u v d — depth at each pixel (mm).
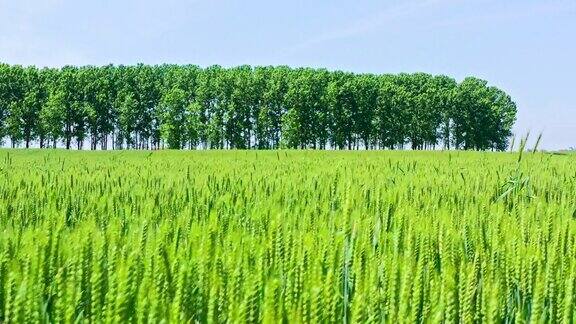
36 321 1645
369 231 2871
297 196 5301
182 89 124938
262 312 1758
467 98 131375
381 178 7102
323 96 123125
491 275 2305
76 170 11266
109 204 4387
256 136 123562
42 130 115438
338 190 5121
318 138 123125
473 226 3225
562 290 2002
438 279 2008
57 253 2025
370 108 125688
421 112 129625
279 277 2037
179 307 1604
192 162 18719
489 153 31828
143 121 125375
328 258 2166
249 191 5516
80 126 119750
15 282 1647
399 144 129875
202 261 1998
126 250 2117
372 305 1786
